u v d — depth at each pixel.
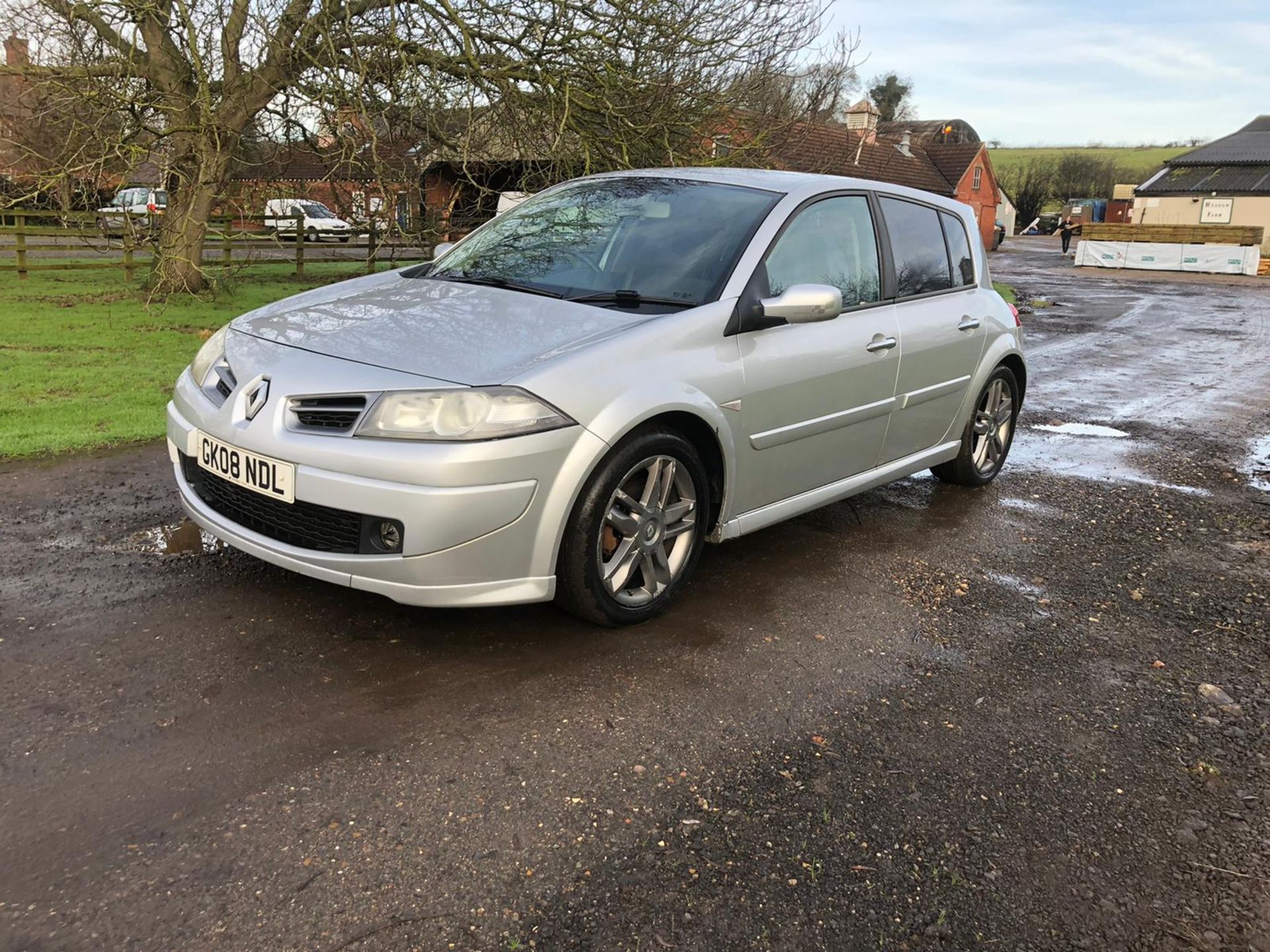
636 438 3.09
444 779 2.40
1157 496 5.50
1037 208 72.88
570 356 2.97
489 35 10.98
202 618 3.20
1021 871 2.22
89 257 19.80
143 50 11.79
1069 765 2.67
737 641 3.28
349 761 2.46
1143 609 3.83
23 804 2.21
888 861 2.21
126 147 10.60
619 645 3.19
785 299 3.44
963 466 5.25
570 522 3.00
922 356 4.45
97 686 2.74
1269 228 44.19
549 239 4.04
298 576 3.59
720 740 2.66
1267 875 2.26
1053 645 3.44
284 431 2.88
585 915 1.98
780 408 3.63
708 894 2.06
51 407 6.21
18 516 4.10
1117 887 2.19
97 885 1.98
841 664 3.17
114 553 3.73
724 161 12.79
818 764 2.58
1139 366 10.79
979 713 2.92
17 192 11.93
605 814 2.31
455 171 12.78
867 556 4.23
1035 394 8.73
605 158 11.91
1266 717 3.01
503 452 2.75
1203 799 2.55
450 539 2.74
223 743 2.50
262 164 12.95
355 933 1.90
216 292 13.80
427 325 3.23
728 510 3.57
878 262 4.30
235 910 1.94
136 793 2.28
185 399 3.33
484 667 2.98
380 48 10.71
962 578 4.03
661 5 11.20
